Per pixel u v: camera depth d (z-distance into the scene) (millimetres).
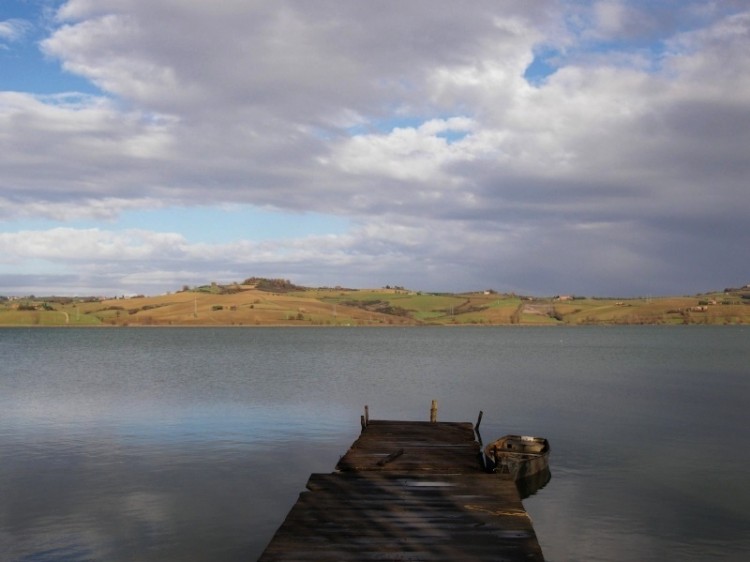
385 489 17328
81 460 27375
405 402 45188
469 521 14703
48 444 30562
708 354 103000
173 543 17906
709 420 37750
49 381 58875
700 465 26719
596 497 22281
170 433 33281
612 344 140250
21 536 18406
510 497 16609
